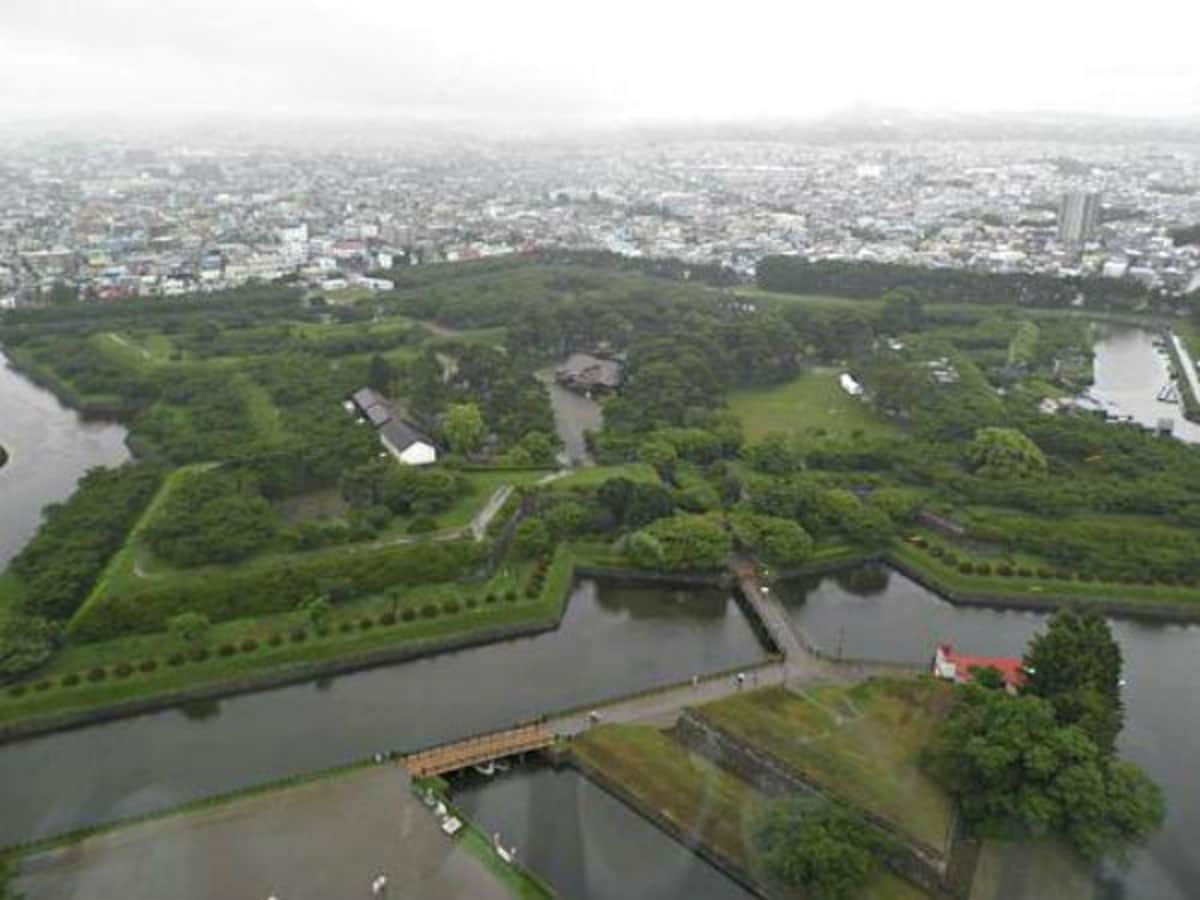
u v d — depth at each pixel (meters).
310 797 149.88
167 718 177.75
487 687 189.25
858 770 150.00
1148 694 192.00
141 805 155.12
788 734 158.62
